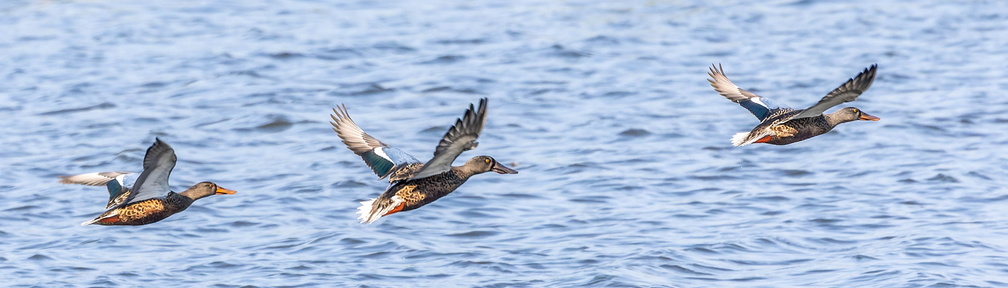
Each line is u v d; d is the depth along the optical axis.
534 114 26.31
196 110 27.08
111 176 13.03
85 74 31.42
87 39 36.50
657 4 41.53
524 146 23.34
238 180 20.95
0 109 27.47
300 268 15.91
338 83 29.94
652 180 20.47
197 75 31.16
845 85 12.61
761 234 17.11
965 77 29.64
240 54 33.69
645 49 34.09
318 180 20.73
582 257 16.14
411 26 38.00
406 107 27.30
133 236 17.48
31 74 31.55
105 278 15.55
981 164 21.02
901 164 21.23
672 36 35.94
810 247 16.55
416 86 29.50
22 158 22.75
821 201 18.88
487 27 37.53
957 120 24.86
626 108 26.70
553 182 20.47
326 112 26.67
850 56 32.75
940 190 19.33
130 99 28.36
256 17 40.16
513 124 25.27
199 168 21.92
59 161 22.48
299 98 28.23
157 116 26.47
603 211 18.58
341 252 16.61
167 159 12.21
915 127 24.33
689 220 17.95
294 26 38.28
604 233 17.31
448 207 18.86
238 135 24.62
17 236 17.48
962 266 15.33
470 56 33.19
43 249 16.84
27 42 36.19
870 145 22.84
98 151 23.22
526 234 17.41
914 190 19.41
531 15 39.75
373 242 16.98
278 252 16.67
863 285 14.72
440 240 17.17
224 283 15.37
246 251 16.75
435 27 37.72
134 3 43.09
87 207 19.08
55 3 43.31
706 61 32.44
